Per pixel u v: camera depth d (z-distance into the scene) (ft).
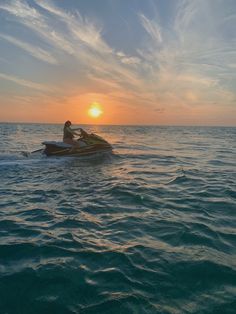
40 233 17.04
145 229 17.71
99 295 11.05
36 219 19.52
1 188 28.07
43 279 12.10
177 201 23.94
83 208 21.94
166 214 20.61
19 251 14.67
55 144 46.70
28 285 11.71
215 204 23.08
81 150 47.42
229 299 10.82
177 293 11.18
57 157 46.42
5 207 22.25
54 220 19.31
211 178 33.47
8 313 10.11
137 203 23.29
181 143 93.56
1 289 11.44
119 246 15.25
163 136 149.48
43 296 11.02
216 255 14.23
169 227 17.98
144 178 33.22
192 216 20.15
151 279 12.10
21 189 27.71
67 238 16.29
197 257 13.99
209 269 12.88
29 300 10.79
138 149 68.59
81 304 10.56
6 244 15.44
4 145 73.10
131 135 157.99
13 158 44.91
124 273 12.55
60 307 10.40
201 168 40.91
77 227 18.04
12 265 13.30
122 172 36.83
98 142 49.90
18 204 23.02
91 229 17.72
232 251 14.69
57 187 28.48
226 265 13.24
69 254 14.33
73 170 37.58
